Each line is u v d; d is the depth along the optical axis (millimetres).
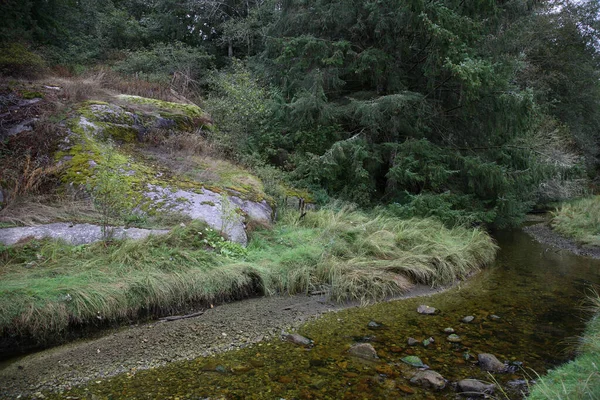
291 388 3383
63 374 3514
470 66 7535
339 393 3330
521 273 7258
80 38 13484
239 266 5359
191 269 5086
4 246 4707
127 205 5902
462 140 9992
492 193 9453
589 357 3766
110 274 4641
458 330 4660
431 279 6402
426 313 5168
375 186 9766
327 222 7367
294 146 9945
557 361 3930
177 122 8836
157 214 5926
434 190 9219
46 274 4465
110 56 13852
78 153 6633
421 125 9125
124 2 17656
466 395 3330
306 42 9266
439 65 8461
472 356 4016
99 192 5898
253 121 9820
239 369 3666
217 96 11492
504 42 9789
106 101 8547
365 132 9586
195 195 6512
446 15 8102
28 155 6176
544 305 5543
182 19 16125
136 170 6723
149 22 15875
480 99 8742
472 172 8750
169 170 7180
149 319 4527
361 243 6715
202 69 14516
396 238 7055
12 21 10469
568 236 11008
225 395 3256
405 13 8469
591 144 20656
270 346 4152
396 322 4879
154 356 3855
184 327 4430
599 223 11055
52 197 5918
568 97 18203
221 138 8969
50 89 8258
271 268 5656
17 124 6977
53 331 3973
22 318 3830
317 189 9016
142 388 3340
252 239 6301
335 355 3986
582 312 5266
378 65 8961
